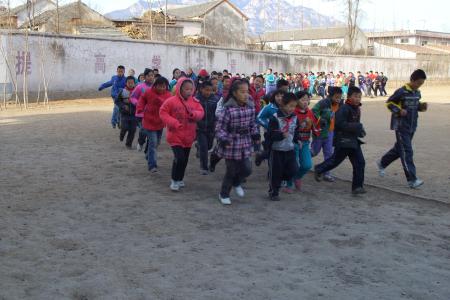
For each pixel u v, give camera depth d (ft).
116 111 49.01
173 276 15.49
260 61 127.03
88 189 26.12
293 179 26.40
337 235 19.56
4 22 114.73
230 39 183.01
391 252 17.84
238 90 22.63
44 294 14.21
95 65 93.30
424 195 25.94
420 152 39.09
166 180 28.45
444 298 14.28
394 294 14.47
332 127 28.27
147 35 134.92
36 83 84.74
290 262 16.76
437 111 76.48
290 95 23.45
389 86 163.32
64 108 76.07
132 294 14.24
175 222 20.92
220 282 15.10
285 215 22.12
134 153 36.58
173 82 42.60
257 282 15.14
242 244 18.42
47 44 85.76
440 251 18.03
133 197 24.75
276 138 23.59
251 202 24.20
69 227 20.08
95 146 39.40
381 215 22.33
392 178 29.96
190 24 166.61
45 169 30.71
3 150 37.17
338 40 227.61
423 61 181.57
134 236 19.13
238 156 23.15
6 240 18.47
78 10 135.03
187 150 25.76
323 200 24.71
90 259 16.80
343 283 15.17
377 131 52.39
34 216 21.43
